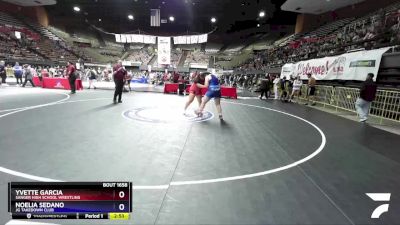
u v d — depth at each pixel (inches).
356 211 122.0
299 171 169.5
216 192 134.7
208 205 121.3
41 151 183.3
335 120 381.7
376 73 428.5
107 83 1069.8
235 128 293.0
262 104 550.3
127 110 377.4
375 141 261.7
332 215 117.6
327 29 1038.4
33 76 725.9
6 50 1136.8
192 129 277.4
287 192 138.3
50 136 223.1
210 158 187.6
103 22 1918.1
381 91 410.0
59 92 601.6
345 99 484.1
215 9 1461.6
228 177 154.8
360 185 151.8
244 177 155.7
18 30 1291.8
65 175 144.8
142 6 1454.2
